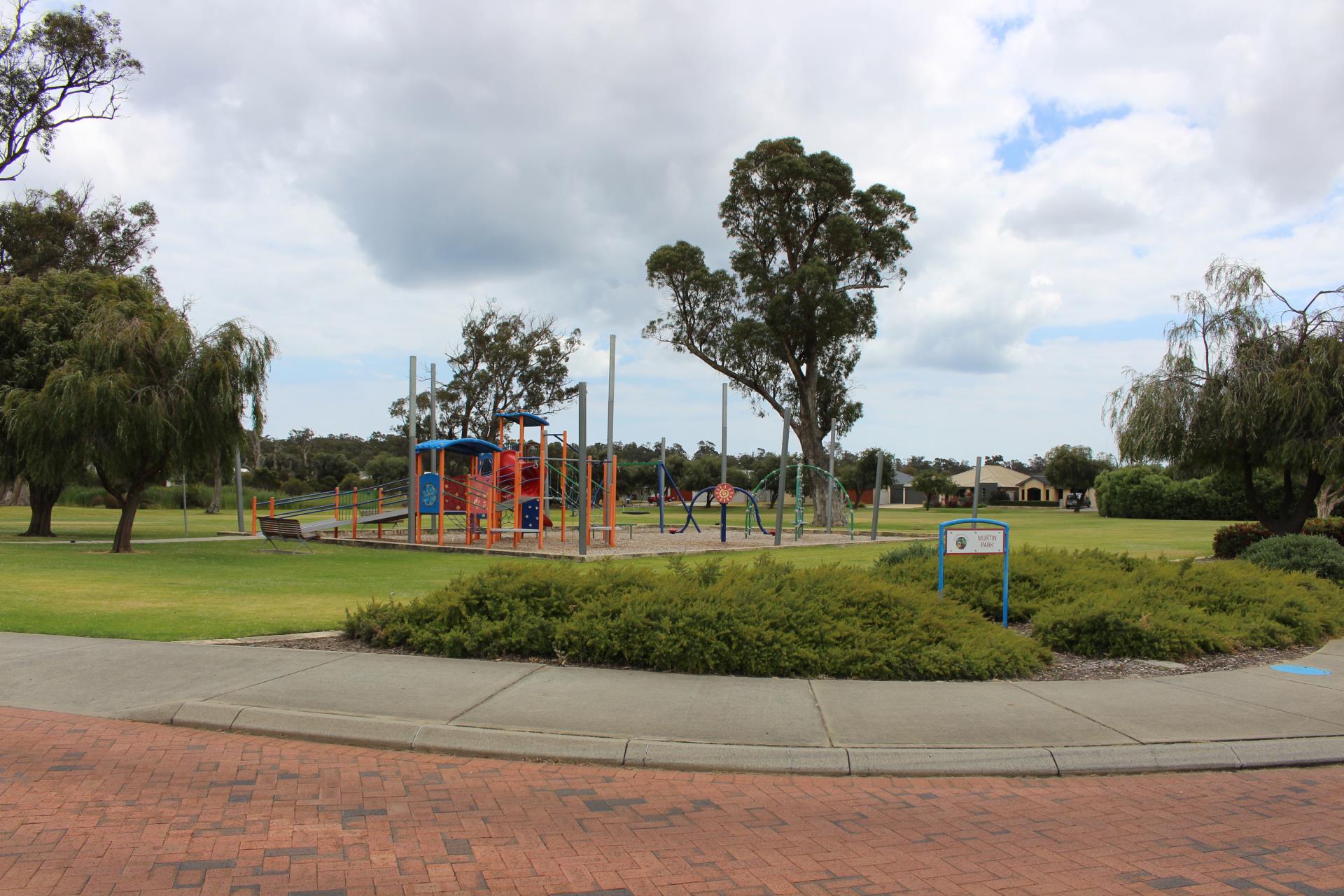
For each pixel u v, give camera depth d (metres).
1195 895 4.05
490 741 6.13
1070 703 7.27
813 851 4.52
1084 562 12.99
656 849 4.51
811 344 44.25
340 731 6.34
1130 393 21.95
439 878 4.09
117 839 4.47
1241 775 5.88
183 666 8.12
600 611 8.85
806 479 47.56
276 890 3.92
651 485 83.88
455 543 25.86
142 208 44.38
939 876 4.24
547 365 56.91
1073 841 4.71
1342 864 4.42
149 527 35.47
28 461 22.33
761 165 44.62
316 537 27.92
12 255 40.19
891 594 9.30
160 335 21.78
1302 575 13.52
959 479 106.62
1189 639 9.23
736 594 9.13
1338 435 19.38
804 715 6.79
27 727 6.43
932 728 6.47
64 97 39.47
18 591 13.45
